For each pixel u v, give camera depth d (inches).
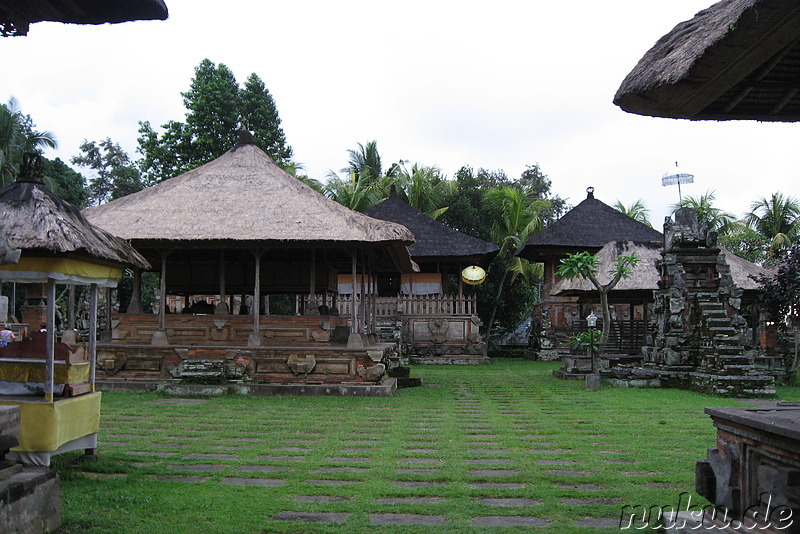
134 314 666.2
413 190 1672.0
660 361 737.6
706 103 233.1
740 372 635.5
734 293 719.1
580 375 806.5
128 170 1873.8
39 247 263.9
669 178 787.4
